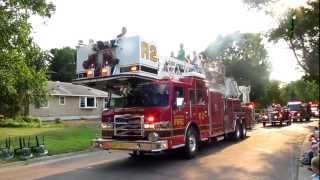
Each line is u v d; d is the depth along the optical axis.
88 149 17.69
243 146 18.36
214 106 17.25
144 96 13.93
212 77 17.92
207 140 16.77
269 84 57.47
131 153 15.48
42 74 28.81
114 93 14.63
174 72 15.59
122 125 13.52
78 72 14.77
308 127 32.88
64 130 27.11
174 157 15.09
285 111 35.66
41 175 12.03
